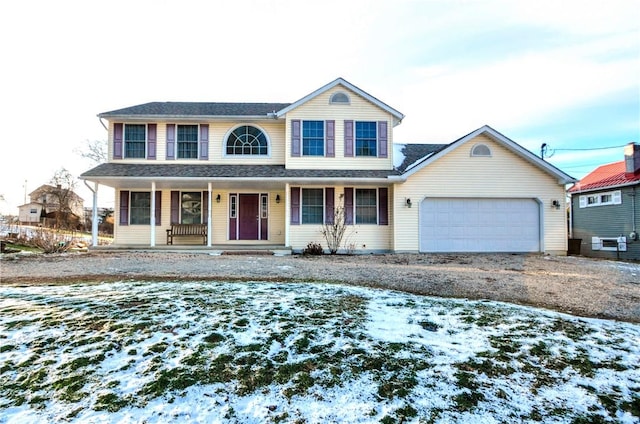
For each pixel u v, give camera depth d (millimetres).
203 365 3723
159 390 3285
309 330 4637
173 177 12547
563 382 3543
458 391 3348
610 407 3150
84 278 7504
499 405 3146
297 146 13828
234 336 4395
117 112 13820
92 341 4152
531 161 13477
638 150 16000
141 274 8023
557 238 13484
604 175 18516
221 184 13570
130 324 4621
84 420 2857
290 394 3277
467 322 5070
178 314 5031
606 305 6152
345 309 5523
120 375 3514
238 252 12844
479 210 13531
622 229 16141
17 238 18438
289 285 7109
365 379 3531
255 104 16047
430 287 7285
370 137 14086
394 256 12469
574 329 4871
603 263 11328
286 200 13305
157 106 14961
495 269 9641
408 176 13250
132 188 14000
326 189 13789
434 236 13422
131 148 13984
